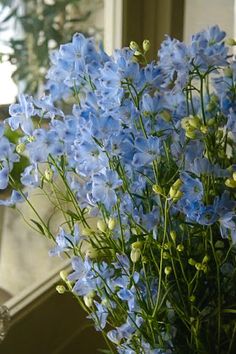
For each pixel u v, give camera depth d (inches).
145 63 33.5
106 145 30.3
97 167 30.7
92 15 55.5
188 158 31.4
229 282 32.4
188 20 56.9
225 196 30.4
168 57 32.5
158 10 55.7
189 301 31.7
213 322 32.5
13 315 45.7
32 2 53.7
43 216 47.7
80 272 32.0
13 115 32.3
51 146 31.6
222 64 31.8
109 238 31.8
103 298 32.5
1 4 51.7
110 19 54.7
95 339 53.0
